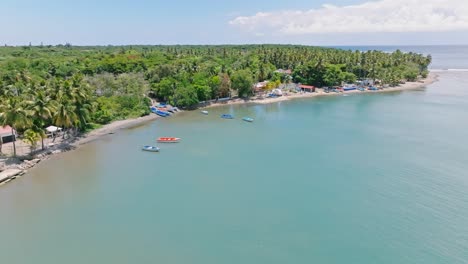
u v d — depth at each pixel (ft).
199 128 354.95
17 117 234.58
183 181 216.54
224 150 279.49
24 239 153.38
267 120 393.50
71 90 295.07
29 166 234.79
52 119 280.72
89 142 299.58
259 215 174.60
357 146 287.28
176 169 237.25
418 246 148.46
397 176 221.46
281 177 222.28
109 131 335.06
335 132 335.26
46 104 260.21
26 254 142.92
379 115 415.03
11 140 279.90
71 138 304.30
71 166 241.14
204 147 287.89
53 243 150.71
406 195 194.59
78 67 538.88
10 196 193.77
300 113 434.71
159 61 591.78
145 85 456.45
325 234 157.48
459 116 401.49
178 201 189.57
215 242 151.94
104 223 166.91
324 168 237.45
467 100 510.58
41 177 221.05
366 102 510.17
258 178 221.05
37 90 294.46
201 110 455.63
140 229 161.79
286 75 636.89
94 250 146.20
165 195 196.95
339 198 192.13
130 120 380.37
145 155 266.57
